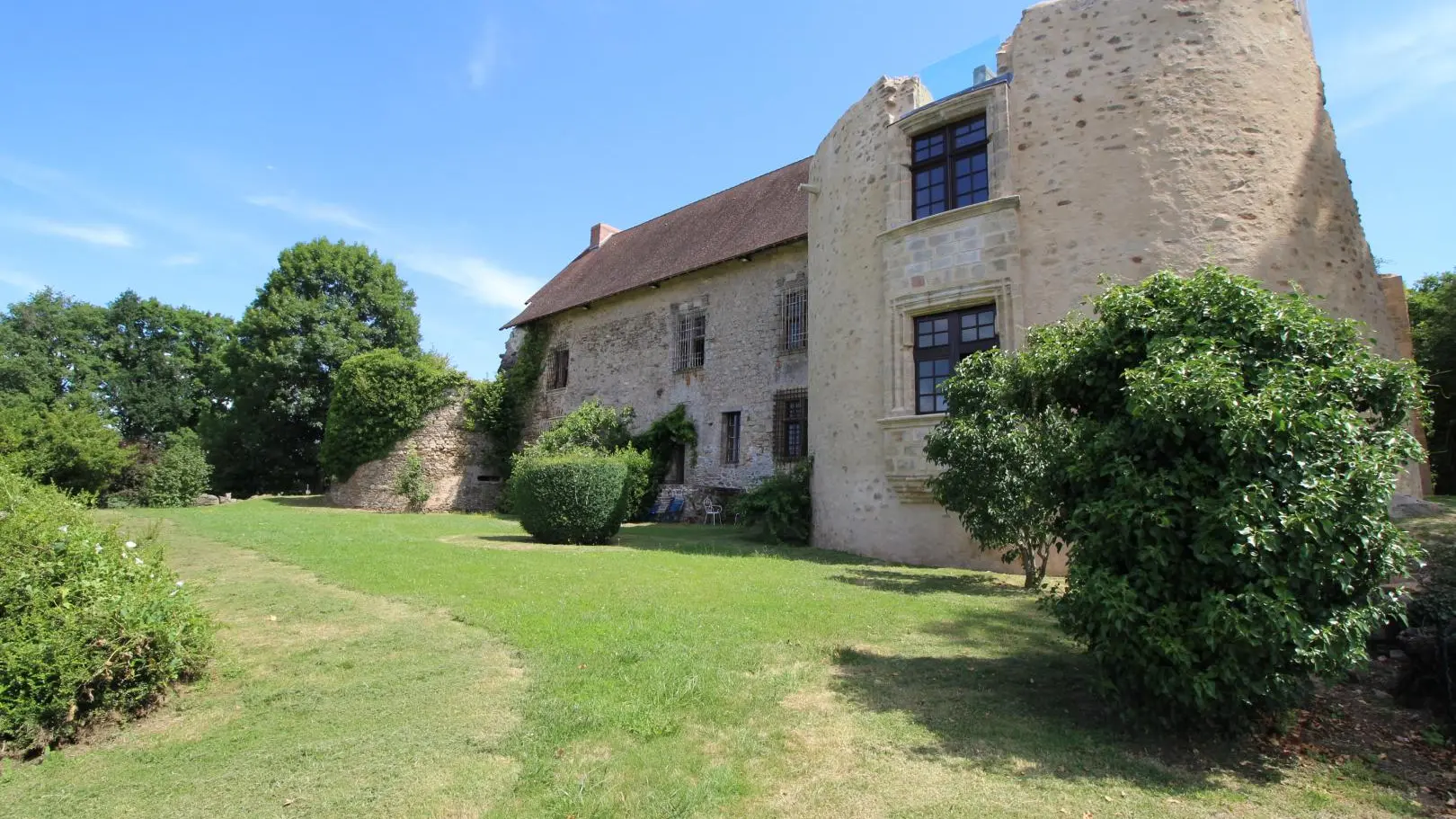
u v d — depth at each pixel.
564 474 11.76
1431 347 19.44
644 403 21.36
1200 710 3.44
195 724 3.82
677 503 19.53
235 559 8.98
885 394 10.61
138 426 37.03
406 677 4.40
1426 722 3.91
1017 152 9.78
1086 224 9.20
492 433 24.17
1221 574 3.42
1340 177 9.27
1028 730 3.72
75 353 36.16
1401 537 3.41
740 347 18.84
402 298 34.62
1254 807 2.99
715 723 3.72
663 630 5.39
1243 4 9.16
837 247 12.28
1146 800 3.02
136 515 15.28
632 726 3.61
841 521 11.48
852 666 4.76
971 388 7.89
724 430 19.00
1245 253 8.59
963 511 8.05
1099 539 3.75
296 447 32.03
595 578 7.71
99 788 3.14
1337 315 8.79
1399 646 4.68
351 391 21.92
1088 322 4.69
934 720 3.83
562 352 24.89
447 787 3.05
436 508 22.22
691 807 2.87
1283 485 3.34
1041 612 6.34
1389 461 3.45
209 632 4.64
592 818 2.79
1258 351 3.80
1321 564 3.26
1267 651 3.29
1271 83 9.05
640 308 22.03
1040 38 9.84
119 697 3.88
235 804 2.96
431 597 6.59
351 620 5.79
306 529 13.11
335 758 3.34
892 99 11.33
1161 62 9.10
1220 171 8.78
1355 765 3.44
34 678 3.60
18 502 4.59
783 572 8.58
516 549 10.41
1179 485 3.55
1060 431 5.59
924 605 6.60
